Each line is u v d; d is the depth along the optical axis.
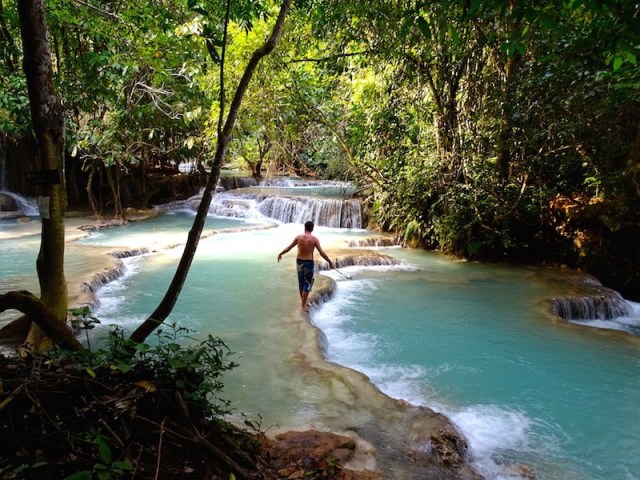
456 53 9.46
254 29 10.59
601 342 7.19
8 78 9.63
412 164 13.23
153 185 20.92
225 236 14.46
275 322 7.11
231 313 7.52
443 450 3.97
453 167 12.41
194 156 21.84
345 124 15.05
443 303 8.88
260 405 4.64
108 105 14.01
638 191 9.47
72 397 2.22
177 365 2.59
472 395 5.65
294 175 26.58
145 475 2.12
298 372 5.39
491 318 8.10
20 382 2.13
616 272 10.64
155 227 15.92
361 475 3.44
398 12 7.12
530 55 10.11
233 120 3.37
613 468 4.33
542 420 5.14
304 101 12.94
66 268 9.59
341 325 7.81
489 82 11.26
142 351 2.73
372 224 16.09
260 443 3.42
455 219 12.22
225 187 23.59
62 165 4.32
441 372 6.23
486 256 12.31
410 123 13.17
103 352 2.57
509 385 5.90
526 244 11.88
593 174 11.04
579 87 9.02
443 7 4.17
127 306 7.90
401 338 7.30
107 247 11.78
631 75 7.41
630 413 5.29
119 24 7.62
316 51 12.37
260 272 10.09
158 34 7.55
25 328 5.82
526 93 10.15
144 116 14.98
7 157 18.16
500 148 11.03
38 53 3.72
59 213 4.37
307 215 17.23
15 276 9.05
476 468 4.11
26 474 1.86
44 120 3.96
